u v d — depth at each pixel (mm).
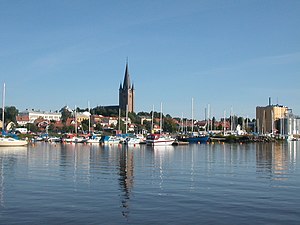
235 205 24844
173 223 20672
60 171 43125
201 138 142000
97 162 56031
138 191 29734
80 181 34906
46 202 25562
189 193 28906
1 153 77250
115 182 34406
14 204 24953
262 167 48656
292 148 109188
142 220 21219
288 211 23281
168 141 121500
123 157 67625
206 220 21250
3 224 20391
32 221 20969
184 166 49969
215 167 48625
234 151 89562
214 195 28141
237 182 34625
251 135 170500
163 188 31188
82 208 23875
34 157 65688
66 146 115938
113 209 23672
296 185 32875
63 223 20609
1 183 33438
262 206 24578
